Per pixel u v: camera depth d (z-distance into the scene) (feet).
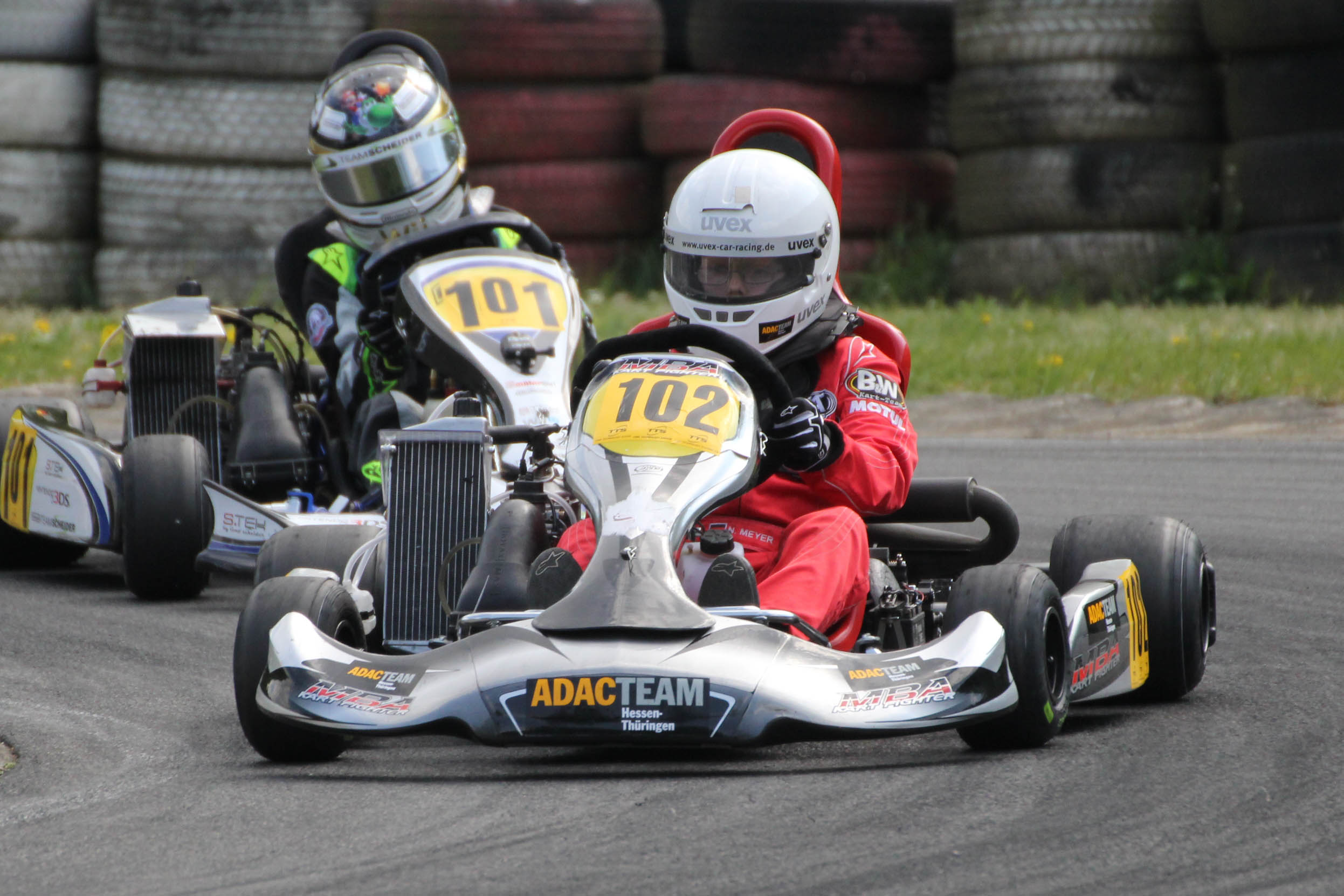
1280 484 92.94
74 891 32.65
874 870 32.55
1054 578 50.83
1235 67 165.58
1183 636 49.08
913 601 47.93
